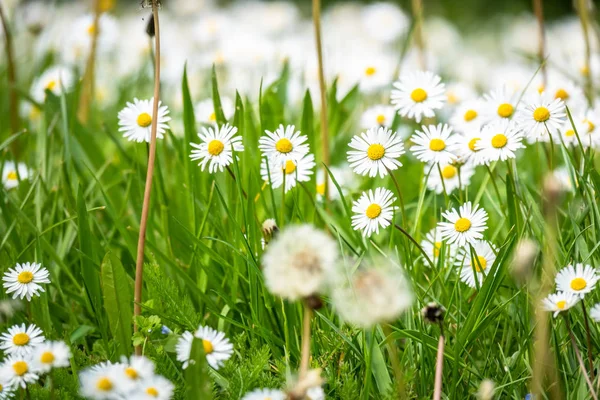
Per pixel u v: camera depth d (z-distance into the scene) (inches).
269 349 44.9
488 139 45.9
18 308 45.9
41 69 63.7
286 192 49.4
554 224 45.4
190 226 48.6
